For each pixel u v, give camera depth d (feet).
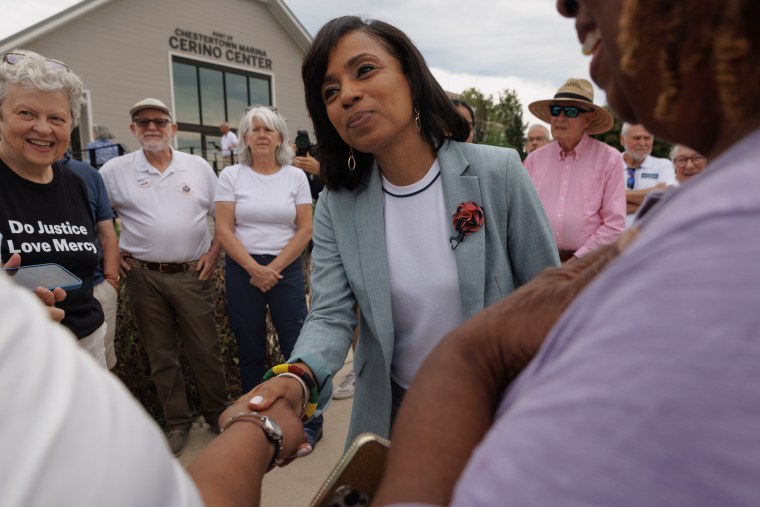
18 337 1.29
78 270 7.45
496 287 5.04
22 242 6.78
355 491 2.72
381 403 5.32
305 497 8.95
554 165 12.45
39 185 7.07
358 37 4.70
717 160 1.38
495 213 5.07
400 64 4.82
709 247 1.17
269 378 3.88
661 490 1.07
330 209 5.44
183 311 10.51
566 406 1.21
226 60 55.01
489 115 96.37
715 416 1.05
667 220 1.31
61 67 7.03
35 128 6.68
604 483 1.11
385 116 4.73
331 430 11.03
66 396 1.29
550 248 5.07
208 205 11.21
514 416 1.34
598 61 1.90
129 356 11.61
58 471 1.19
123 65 47.47
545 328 1.87
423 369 1.97
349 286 5.34
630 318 1.20
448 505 1.60
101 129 39.73
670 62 1.48
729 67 1.35
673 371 1.09
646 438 1.09
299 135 14.84
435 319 5.17
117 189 10.37
